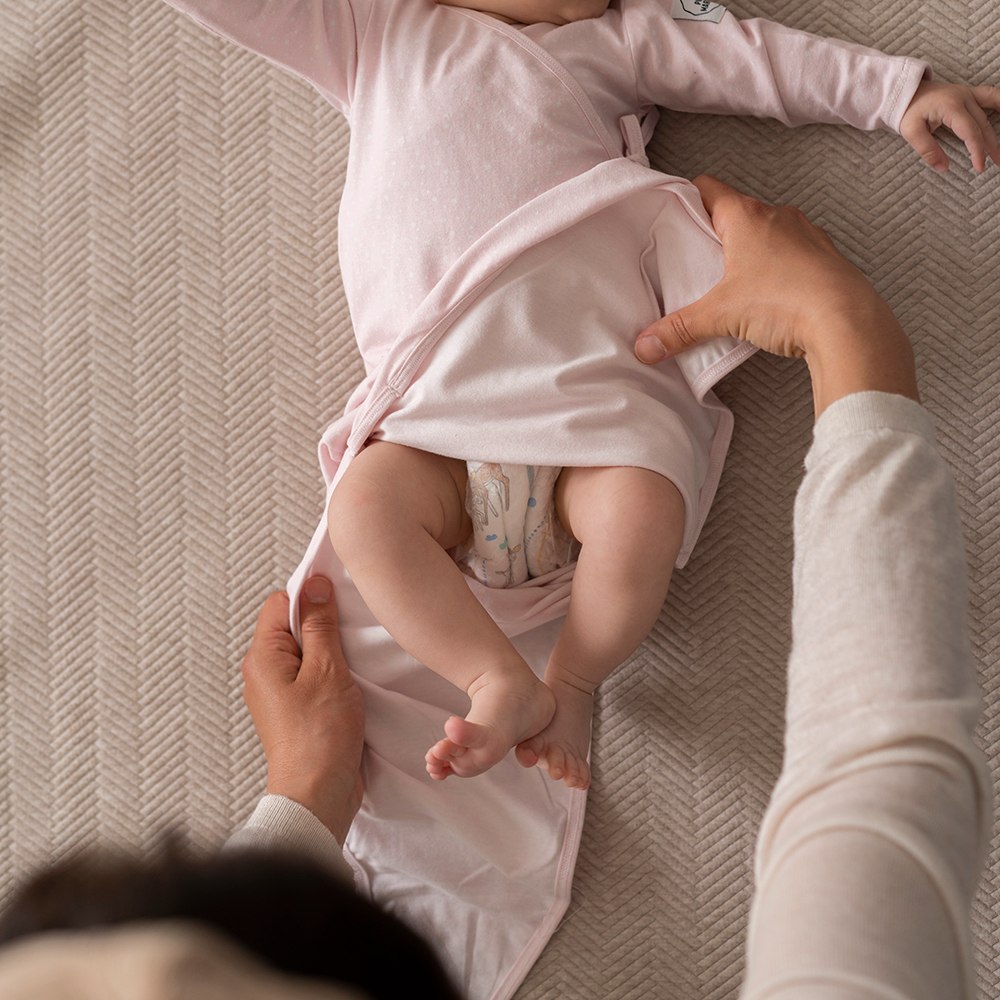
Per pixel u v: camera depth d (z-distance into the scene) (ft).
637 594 3.37
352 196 3.78
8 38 4.45
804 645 1.86
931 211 3.82
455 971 3.82
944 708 1.66
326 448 3.80
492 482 3.51
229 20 3.66
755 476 3.89
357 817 3.84
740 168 3.95
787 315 3.29
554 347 3.51
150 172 4.40
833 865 1.48
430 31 3.71
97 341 4.39
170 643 4.27
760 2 3.96
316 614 3.84
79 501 4.37
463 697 3.87
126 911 1.10
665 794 3.89
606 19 3.73
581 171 3.62
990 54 3.81
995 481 3.74
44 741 4.30
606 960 3.86
